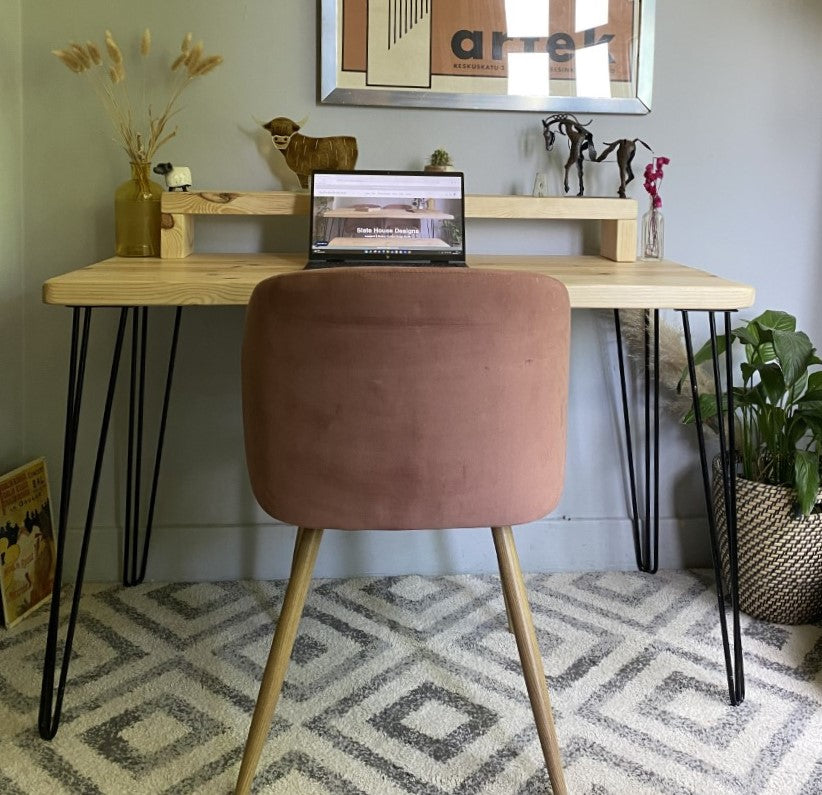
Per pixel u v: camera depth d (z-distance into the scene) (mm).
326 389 1146
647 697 1552
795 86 1938
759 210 1986
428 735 1435
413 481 1192
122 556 1970
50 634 1397
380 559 2039
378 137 1869
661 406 2045
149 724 1446
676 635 1774
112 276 1397
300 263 1660
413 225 1663
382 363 1127
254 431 1217
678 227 1977
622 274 1566
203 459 1959
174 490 1968
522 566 2074
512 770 1352
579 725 1466
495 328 1123
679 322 2021
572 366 2012
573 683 1591
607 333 2002
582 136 1843
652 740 1430
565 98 1867
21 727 1433
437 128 1876
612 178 1935
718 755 1394
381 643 1724
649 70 1879
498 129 1889
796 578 1786
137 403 1918
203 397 1934
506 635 1766
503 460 1200
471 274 1094
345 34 1804
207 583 1986
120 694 1529
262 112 1838
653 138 1932
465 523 1234
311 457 1186
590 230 1950
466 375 1143
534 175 1915
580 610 1876
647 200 1953
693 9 1886
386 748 1399
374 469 1185
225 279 1374
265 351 1149
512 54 1847
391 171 1674
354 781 1320
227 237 1880
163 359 1911
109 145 1810
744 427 1855
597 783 1321
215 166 1849
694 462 2084
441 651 1698
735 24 1900
